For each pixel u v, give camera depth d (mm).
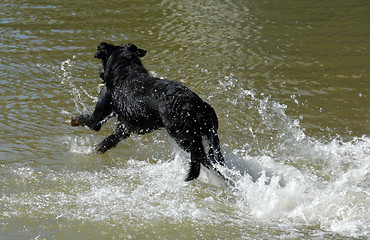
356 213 6648
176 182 7754
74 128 9680
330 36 15320
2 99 10883
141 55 8922
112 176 7934
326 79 11859
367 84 11414
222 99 10859
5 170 8008
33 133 9391
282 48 14336
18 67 12922
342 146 8766
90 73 12602
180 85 7422
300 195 7059
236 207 7000
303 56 13602
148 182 7742
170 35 15750
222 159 7469
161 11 18781
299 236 6160
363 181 7539
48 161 8383
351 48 14055
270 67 12820
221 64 13102
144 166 8344
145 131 8031
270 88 11430
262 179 7184
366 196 7020
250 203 7031
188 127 7109
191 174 7242
